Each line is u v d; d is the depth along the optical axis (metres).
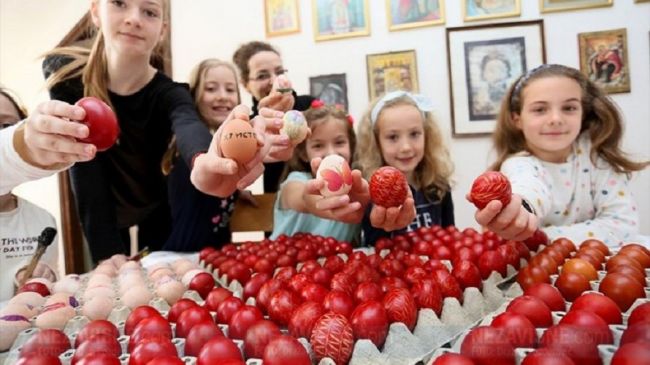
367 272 0.67
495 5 2.10
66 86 1.19
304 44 2.24
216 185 0.69
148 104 1.25
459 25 2.12
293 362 0.39
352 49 2.21
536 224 0.71
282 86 1.13
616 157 1.14
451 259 0.79
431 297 0.57
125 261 1.00
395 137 1.33
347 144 1.37
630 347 0.35
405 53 2.16
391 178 0.76
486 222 0.68
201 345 0.46
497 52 2.10
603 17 2.03
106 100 1.17
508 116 1.24
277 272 0.74
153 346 0.42
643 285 0.57
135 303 0.65
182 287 0.70
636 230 1.06
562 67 1.15
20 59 2.04
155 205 1.43
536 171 1.07
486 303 0.62
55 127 0.52
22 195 2.10
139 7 1.08
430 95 2.16
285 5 2.24
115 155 1.28
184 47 2.29
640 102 2.02
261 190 1.92
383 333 0.49
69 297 0.67
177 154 1.31
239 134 0.64
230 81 1.53
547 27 2.07
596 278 0.61
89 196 1.16
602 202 1.11
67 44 1.93
